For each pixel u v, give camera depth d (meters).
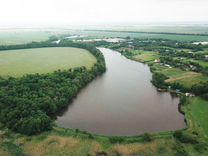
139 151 89.62
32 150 91.31
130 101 140.12
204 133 99.88
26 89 138.00
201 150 87.88
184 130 103.31
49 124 106.25
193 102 132.12
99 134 104.00
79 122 115.62
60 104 128.38
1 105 121.12
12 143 95.44
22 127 103.00
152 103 136.75
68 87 147.75
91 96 149.12
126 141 95.50
